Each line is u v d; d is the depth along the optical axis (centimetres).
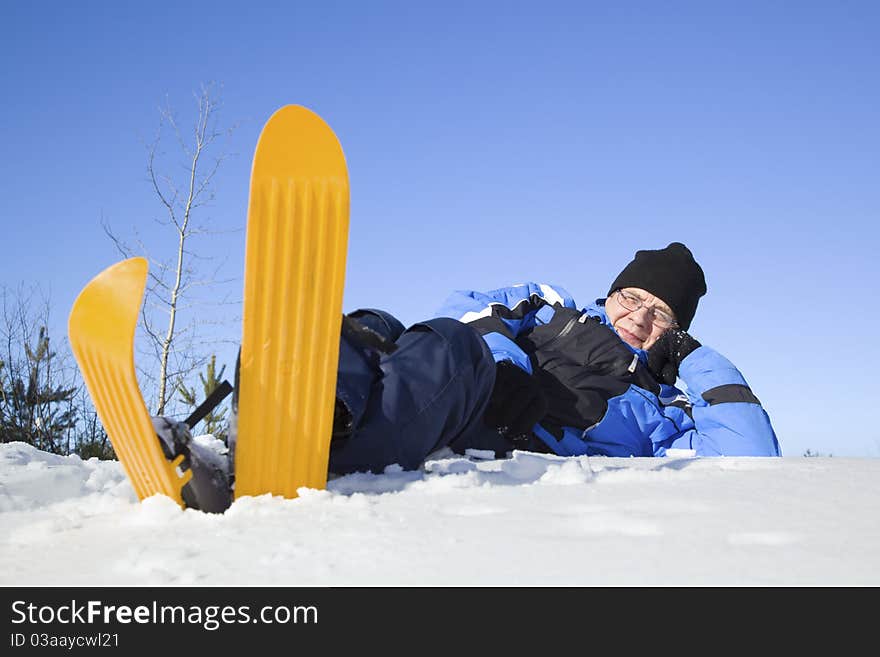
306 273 176
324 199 176
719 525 143
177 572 124
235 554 132
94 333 157
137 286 157
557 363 369
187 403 748
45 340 680
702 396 373
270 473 178
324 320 178
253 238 172
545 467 226
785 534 134
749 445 350
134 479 181
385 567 122
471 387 231
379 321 262
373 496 183
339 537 141
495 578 115
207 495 171
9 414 658
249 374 174
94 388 170
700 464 250
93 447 653
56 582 123
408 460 222
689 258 418
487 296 405
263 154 172
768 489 185
